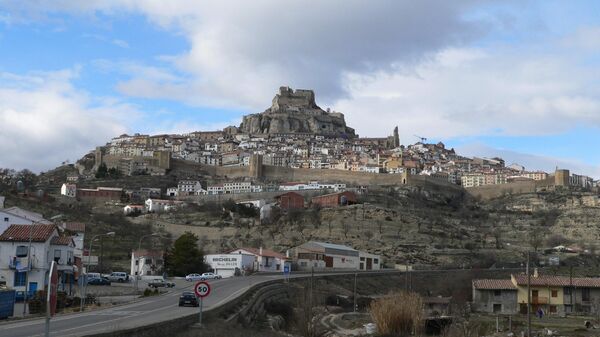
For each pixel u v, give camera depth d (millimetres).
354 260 199375
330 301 126188
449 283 158875
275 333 70625
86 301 85250
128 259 182250
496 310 130000
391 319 77000
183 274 167125
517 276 135250
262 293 97875
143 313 64562
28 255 89500
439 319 80062
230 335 53812
